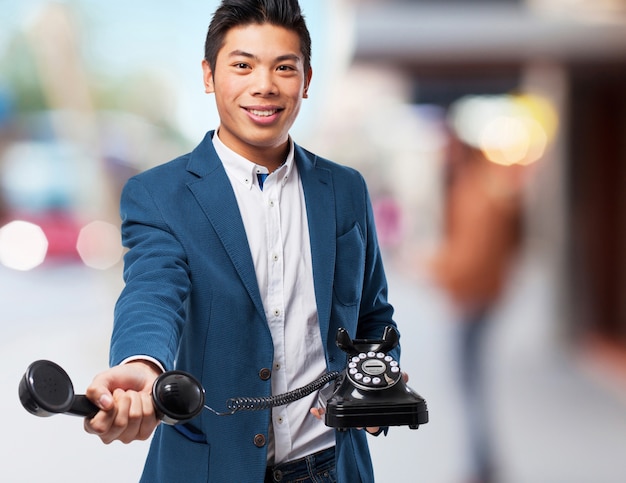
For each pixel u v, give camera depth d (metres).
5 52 14.44
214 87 1.81
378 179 10.64
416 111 10.05
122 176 9.62
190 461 1.73
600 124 8.58
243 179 1.83
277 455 1.78
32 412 1.20
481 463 4.09
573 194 8.49
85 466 4.14
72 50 8.84
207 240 1.75
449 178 4.31
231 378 1.73
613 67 8.58
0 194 10.17
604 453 4.52
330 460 1.82
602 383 6.26
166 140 11.41
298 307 1.83
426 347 6.88
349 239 1.90
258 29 1.73
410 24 8.91
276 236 1.83
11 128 10.27
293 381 1.80
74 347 6.54
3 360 6.14
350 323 1.88
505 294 4.20
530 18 8.77
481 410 4.13
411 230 9.80
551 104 8.73
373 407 1.54
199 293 1.73
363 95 10.95
